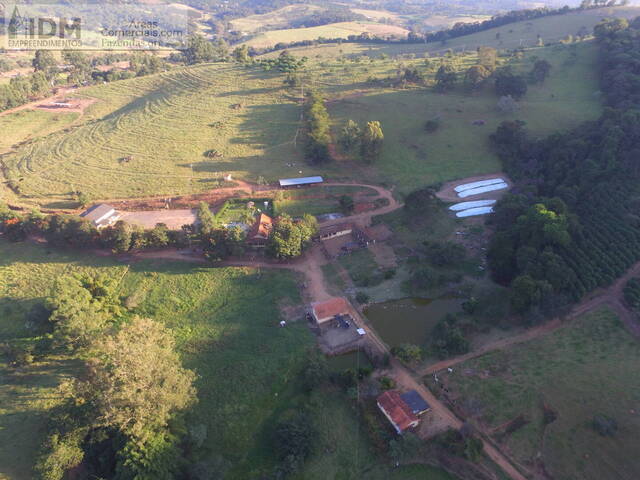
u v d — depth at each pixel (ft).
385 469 167.73
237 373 209.97
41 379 205.77
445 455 168.35
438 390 195.31
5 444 167.53
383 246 317.42
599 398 183.32
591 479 154.92
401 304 261.03
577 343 215.10
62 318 219.41
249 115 510.17
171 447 156.76
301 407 194.49
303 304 260.42
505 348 216.33
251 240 309.01
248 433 183.93
